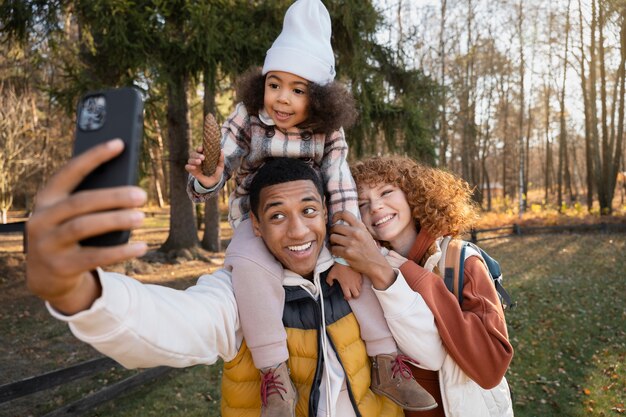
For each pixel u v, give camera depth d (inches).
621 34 858.1
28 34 383.6
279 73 61.9
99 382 233.3
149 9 341.7
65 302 30.5
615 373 232.7
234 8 405.7
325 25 65.9
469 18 1106.1
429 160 484.7
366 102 435.8
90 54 406.6
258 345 53.2
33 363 256.1
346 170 65.8
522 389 221.5
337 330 57.7
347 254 56.7
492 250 601.6
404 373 57.7
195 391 220.7
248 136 67.9
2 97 738.2
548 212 953.5
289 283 57.1
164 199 1796.3
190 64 366.0
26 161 822.5
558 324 304.5
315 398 54.1
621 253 529.3
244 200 68.0
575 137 1727.4
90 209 25.0
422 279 63.1
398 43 513.7
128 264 459.2
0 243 676.7
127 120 28.8
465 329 60.1
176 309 43.6
